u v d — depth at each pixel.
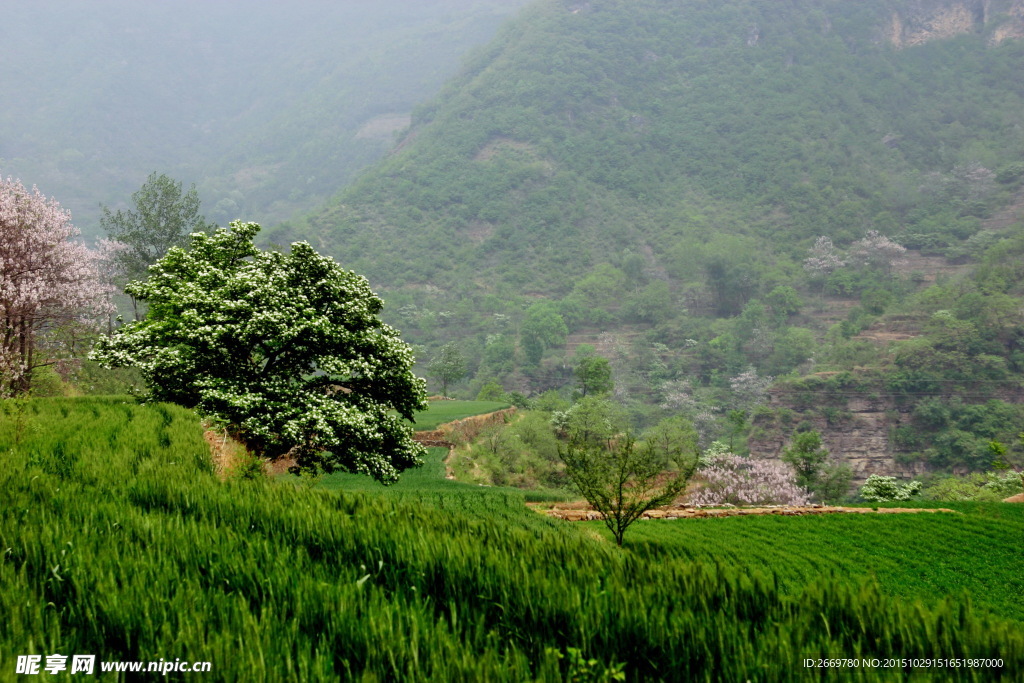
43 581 6.62
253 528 9.77
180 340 23.77
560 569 7.93
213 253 26.16
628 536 29.09
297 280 25.44
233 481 13.67
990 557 28.31
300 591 6.69
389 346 25.75
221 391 22.67
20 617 5.77
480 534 10.39
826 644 5.83
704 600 6.98
